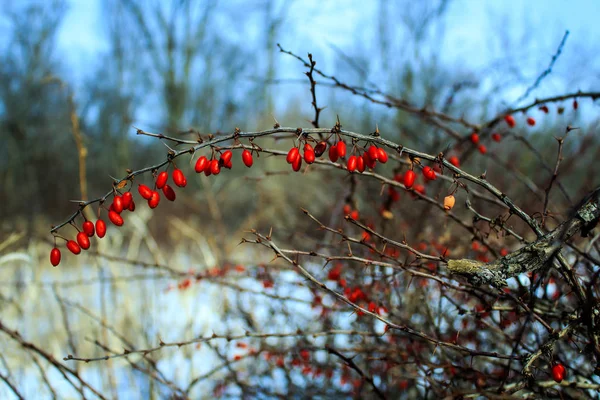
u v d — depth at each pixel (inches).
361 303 99.3
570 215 63.4
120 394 124.8
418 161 65.6
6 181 480.4
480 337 105.3
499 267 61.7
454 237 121.5
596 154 149.9
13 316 146.8
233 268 134.6
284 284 127.2
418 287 100.1
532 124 112.9
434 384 78.2
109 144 596.7
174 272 118.3
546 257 61.4
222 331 142.5
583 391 82.3
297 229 185.0
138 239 183.2
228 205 322.7
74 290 171.6
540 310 83.7
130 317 140.0
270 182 287.1
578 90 99.1
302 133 63.7
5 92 540.1
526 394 75.8
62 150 560.4
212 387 124.9
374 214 141.2
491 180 171.2
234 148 64.8
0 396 115.2
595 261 68.7
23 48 562.6
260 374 119.0
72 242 65.3
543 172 172.9
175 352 134.6
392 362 89.5
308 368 110.9
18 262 192.5
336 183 161.8
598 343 66.1
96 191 580.1
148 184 373.1
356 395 105.0
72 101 143.9
